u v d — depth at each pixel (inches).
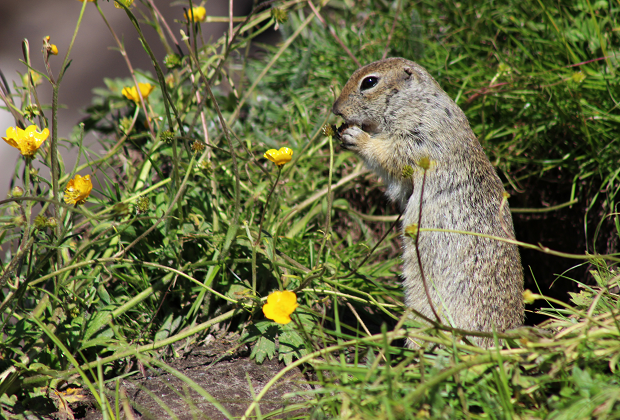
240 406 127.3
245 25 161.9
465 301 152.6
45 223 118.2
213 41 378.3
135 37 422.9
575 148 209.2
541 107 209.2
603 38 207.3
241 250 164.7
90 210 165.3
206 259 163.9
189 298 160.7
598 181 206.4
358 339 113.4
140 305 153.2
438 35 258.4
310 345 135.3
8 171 342.6
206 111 218.1
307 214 194.9
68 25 422.3
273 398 130.4
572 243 225.1
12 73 392.2
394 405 93.6
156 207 167.8
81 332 138.1
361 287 179.6
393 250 229.3
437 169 164.9
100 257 157.0
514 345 125.7
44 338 135.6
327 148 239.8
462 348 110.8
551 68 212.5
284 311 113.1
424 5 268.2
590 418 94.8
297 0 216.2
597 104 200.7
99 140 210.1
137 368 143.3
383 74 175.5
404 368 114.2
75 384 135.0
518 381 104.7
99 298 151.2
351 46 261.6
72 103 387.9
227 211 180.1
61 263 152.3
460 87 221.9
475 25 241.4
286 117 249.6
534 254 239.8
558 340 112.4
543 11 213.5
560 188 222.7
